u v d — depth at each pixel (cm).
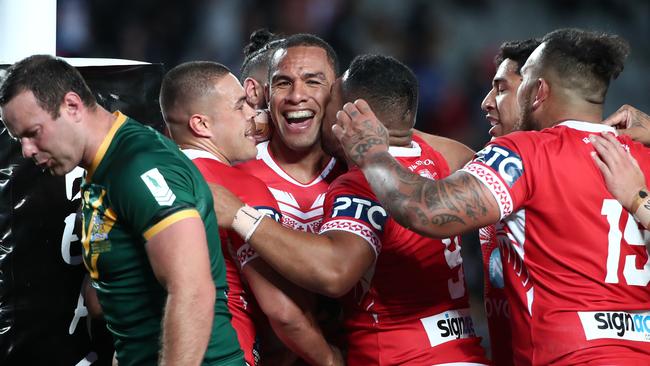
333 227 1098
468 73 3694
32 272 1215
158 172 916
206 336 895
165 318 888
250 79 1412
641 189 1026
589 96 1089
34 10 1328
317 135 1296
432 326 1152
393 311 1145
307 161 1323
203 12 3678
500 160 1023
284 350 1261
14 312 1206
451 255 1188
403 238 1128
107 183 927
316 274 1059
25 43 1328
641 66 3828
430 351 1138
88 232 955
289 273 1072
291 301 1130
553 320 1023
